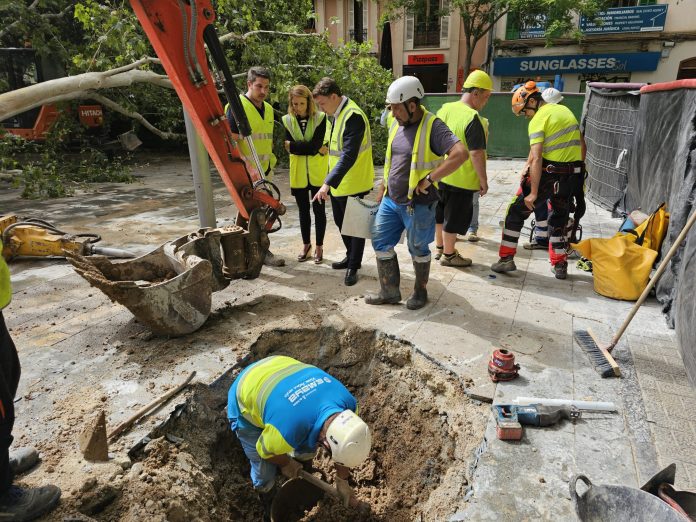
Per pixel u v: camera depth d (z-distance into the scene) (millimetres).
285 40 9961
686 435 2678
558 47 21312
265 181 4422
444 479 2707
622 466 2459
